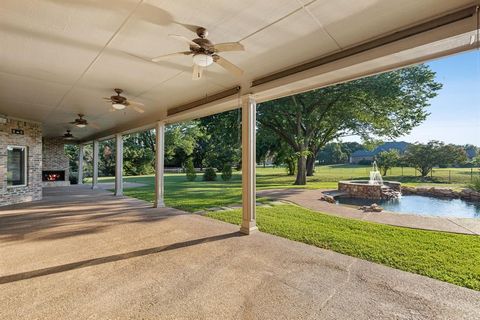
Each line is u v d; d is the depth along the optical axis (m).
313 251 3.86
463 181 14.19
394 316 2.23
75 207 7.53
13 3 2.57
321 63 3.66
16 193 8.14
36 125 8.91
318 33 3.07
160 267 3.27
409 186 11.75
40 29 3.07
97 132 12.55
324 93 12.12
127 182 17.17
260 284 2.82
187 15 2.75
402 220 5.80
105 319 2.19
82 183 16.03
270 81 4.36
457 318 2.20
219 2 2.52
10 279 2.92
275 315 2.25
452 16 2.56
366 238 4.46
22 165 8.48
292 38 3.21
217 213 6.63
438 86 11.77
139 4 2.57
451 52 2.88
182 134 25.55
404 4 2.49
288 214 6.41
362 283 2.84
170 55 3.14
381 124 12.08
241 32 3.09
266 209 7.03
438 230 4.97
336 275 3.04
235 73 3.51
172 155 27.06
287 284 2.82
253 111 4.89
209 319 2.20
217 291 2.67
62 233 4.78
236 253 3.77
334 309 2.34
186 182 16.27
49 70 4.38
